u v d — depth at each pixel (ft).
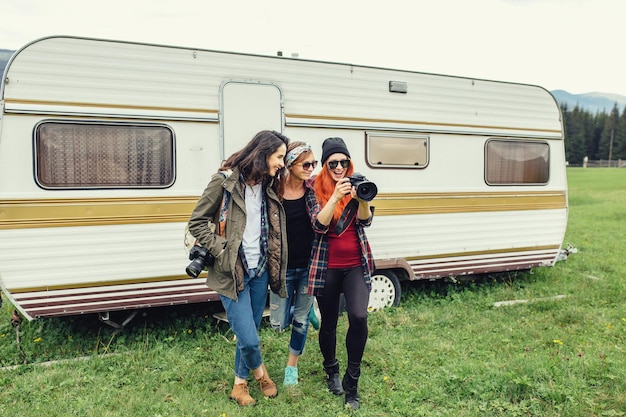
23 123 13.92
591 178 114.32
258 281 11.42
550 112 22.57
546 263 22.93
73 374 13.47
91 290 14.93
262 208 11.30
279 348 15.11
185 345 15.58
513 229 21.86
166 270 15.75
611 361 13.66
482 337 16.35
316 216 11.08
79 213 14.58
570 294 21.61
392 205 19.12
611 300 20.81
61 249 14.46
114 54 14.85
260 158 10.64
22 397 12.30
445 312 19.01
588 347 15.24
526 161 22.04
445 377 13.01
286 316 12.05
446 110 20.01
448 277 21.54
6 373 13.67
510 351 15.19
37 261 14.24
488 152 21.03
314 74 17.57
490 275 23.38
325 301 11.71
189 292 16.15
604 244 34.42
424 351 15.08
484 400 12.01
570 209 56.90
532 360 13.85
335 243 11.40
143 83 15.23
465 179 20.58
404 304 20.04
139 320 17.33
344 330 16.57
